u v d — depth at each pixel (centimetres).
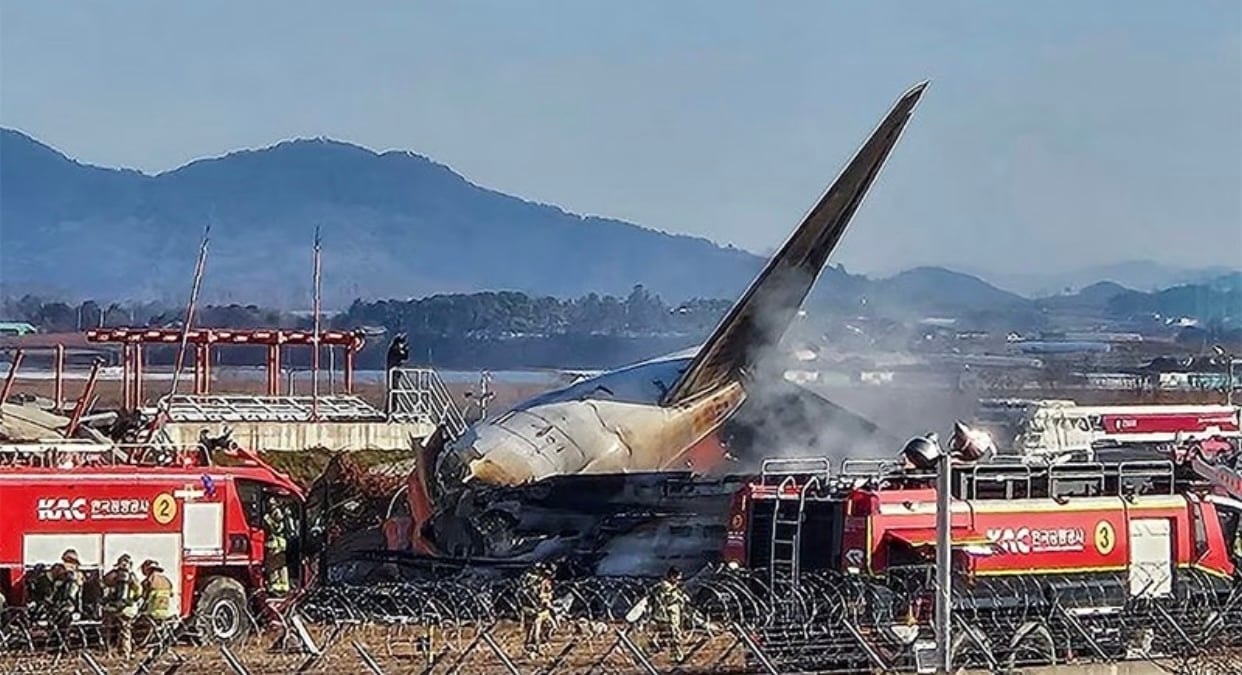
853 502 6700
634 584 7400
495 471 8688
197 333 12400
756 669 6191
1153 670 6091
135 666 6291
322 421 11512
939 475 5791
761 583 6844
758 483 7169
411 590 7256
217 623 6912
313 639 6844
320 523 7356
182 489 6912
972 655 6153
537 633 6681
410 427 11556
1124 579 6888
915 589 6588
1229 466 8150
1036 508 6806
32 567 6669
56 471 6744
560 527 8525
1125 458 7256
